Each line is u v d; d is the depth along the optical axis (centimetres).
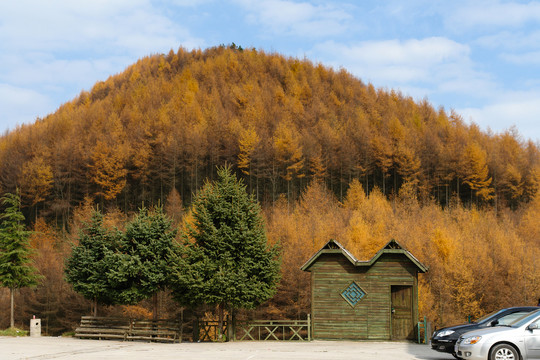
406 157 11938
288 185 11612
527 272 6469
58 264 6569
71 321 5759
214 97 19012
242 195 2527
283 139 11950
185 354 1881
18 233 3328
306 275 5416
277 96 19312
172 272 2417
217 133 13738
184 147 12388
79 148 12719
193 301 2433
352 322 2453
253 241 2441
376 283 2459
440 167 12094
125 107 17288
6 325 5931
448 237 6662
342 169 12262
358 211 8638
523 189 12100
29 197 11388
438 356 1866
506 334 1521
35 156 12612
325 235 6650
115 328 2573
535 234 8638
